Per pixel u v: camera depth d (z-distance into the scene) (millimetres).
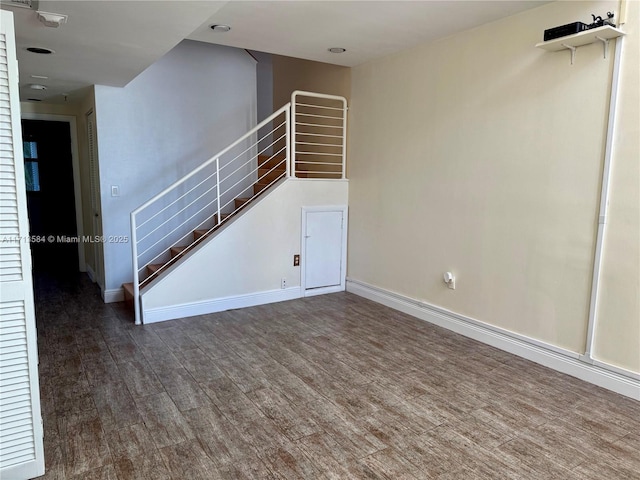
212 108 4969
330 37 3641
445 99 3686
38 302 4562
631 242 2574
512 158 3193
